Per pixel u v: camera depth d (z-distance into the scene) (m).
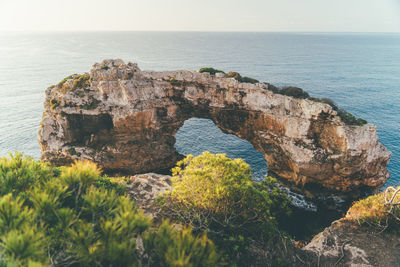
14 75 128.12
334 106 37.09
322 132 36.78
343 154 34.59
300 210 35.12
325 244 17.70
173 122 46.19
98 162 42.31
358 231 18.62
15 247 6.34
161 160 46.56
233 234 15.72
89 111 40.84
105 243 7.51
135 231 8.34
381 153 35.59
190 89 43.91
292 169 40.28
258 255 14.56
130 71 42.00
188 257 6.64
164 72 43.62
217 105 43.84
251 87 40.53
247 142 59.12
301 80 121.00
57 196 8.66
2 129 61.06
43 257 6.99
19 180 10.76
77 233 8.12
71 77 43.31
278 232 16.72
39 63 174.12
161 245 7.84
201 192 16.47
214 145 57.94
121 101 41.41
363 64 177.88
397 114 71.69
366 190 37.69
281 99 38.91
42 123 42.50
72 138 42.50
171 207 19.14
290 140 38.88
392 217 18.56
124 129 42.00
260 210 16.27
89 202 9.16
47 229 8.42
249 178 17.81
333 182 37.25
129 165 43.91
